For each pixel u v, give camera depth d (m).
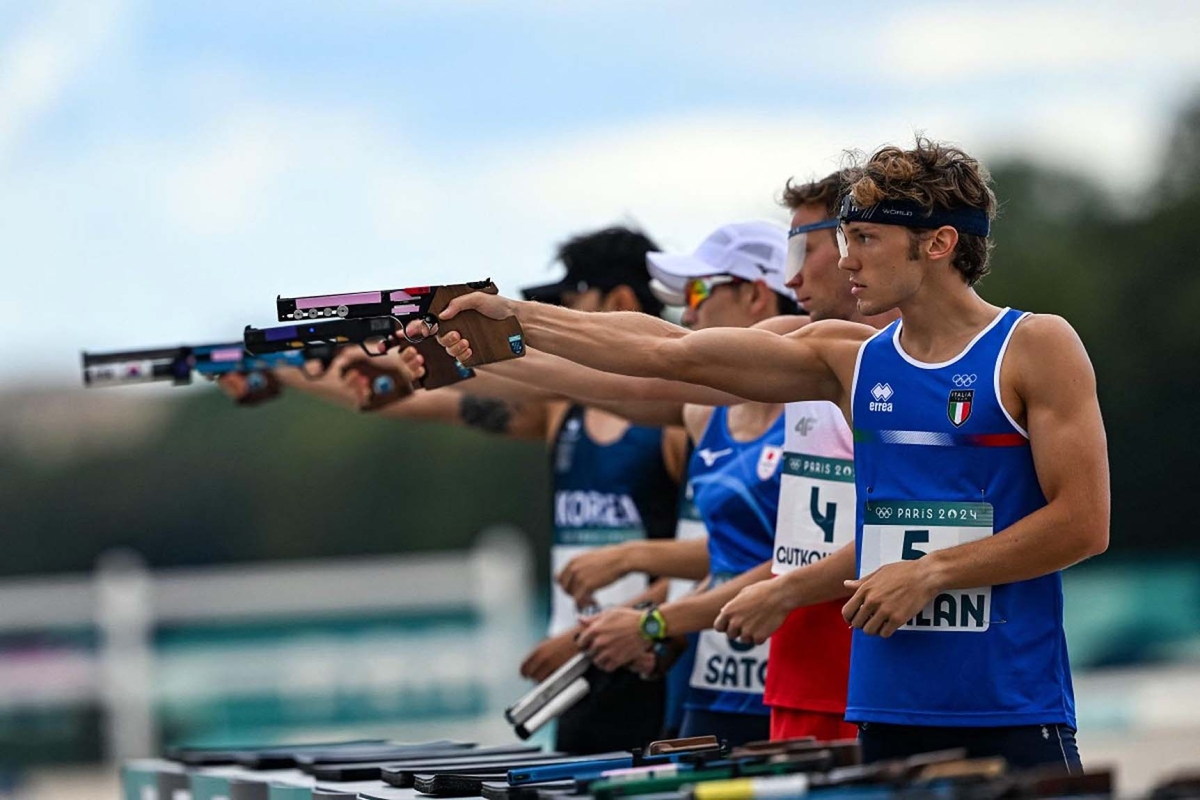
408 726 45.12
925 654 11.92
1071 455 11.54
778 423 15.87
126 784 18.41
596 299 19.14
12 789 42.75
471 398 21.75
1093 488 11.54
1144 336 99.94
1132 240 103.25
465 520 120.12
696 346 12.94
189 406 125.38
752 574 15.36
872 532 12.14
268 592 44.72
